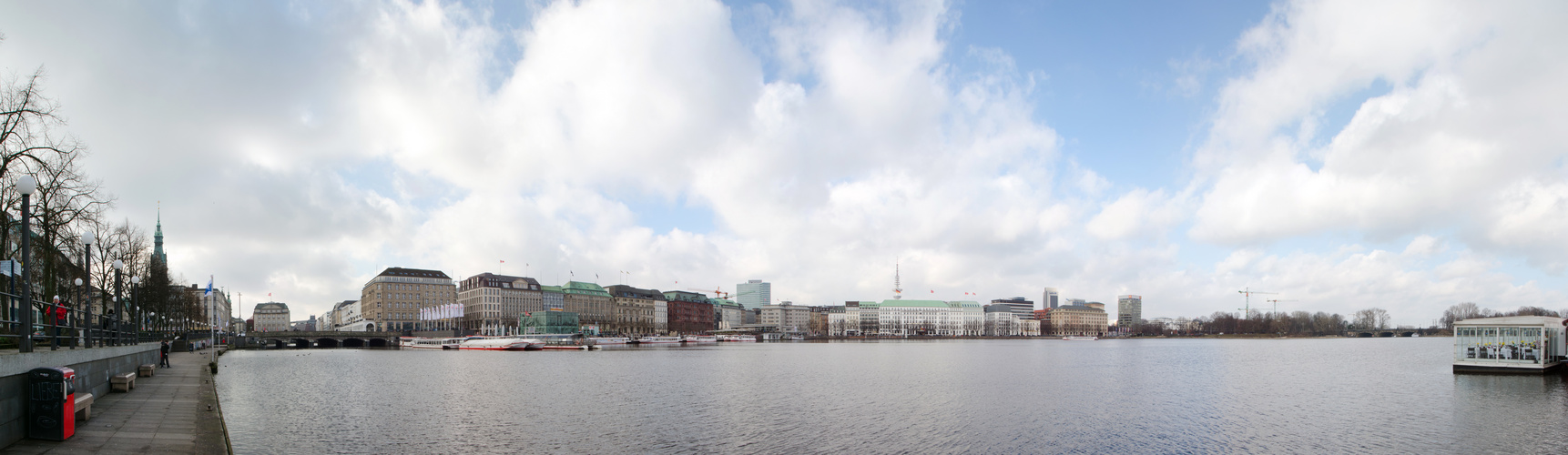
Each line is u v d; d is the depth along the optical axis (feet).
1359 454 151.43
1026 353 617.21
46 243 201.87
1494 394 235.61
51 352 108.68
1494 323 300.40
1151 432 176.96
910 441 164.86
